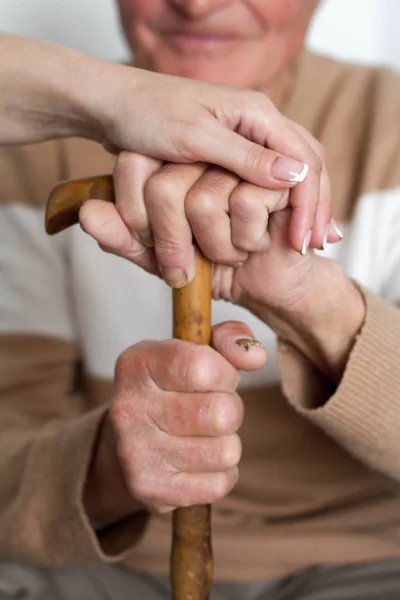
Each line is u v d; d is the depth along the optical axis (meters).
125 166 0.63
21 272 0.94
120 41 1.21
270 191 0.61
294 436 0.87
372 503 0.87
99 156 0.92
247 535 0.86
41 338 0.95
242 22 0.79
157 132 0.62
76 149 0.92
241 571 0.86
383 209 0.85
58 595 0.84
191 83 0.63
